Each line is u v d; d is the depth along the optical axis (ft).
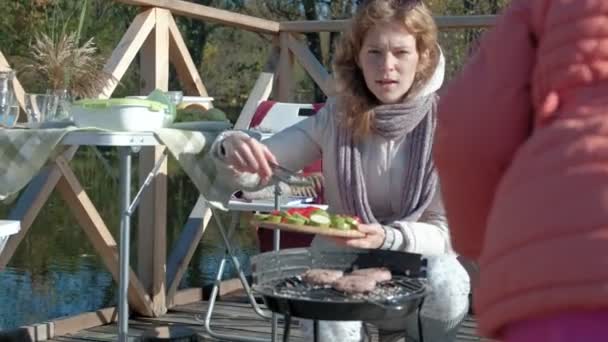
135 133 8.44
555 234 3.29
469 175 4.03
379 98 7.81
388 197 7.88
